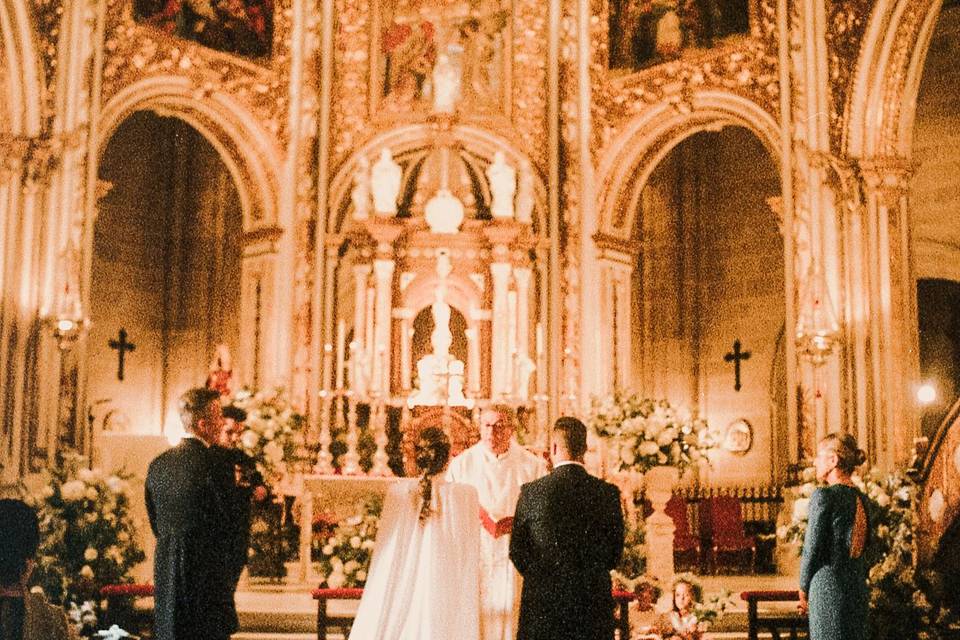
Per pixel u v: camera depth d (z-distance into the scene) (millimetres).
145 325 21641
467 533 7758
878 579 11328
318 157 18688
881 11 15875
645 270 21859
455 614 7605
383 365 17922
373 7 19094
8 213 15836
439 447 7801
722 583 16172
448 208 18391
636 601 11641
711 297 21891
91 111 16562
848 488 7957
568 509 7074
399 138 18984
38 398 15633
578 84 19047
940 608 11305
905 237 16219
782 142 16656
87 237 16359
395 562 7684
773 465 20641
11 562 5559
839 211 16203
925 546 11344
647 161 19141
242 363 18672
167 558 6926
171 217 22125
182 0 18000
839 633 7738
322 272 18500
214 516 7004
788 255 16422
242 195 18984
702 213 22078
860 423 15750
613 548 7133
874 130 16172
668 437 13250
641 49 18750
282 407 13445
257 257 18672
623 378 18859
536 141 19047
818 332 15461
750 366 21141
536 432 18156
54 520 11172
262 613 12477
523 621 7090
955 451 10914
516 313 18375
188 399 7207
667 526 13273
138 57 17391
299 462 14680
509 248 18406
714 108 18047
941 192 18641
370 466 17656
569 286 18609
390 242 18266
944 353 20062
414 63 19000
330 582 11406
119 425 20891
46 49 16203
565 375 18375
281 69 18875
